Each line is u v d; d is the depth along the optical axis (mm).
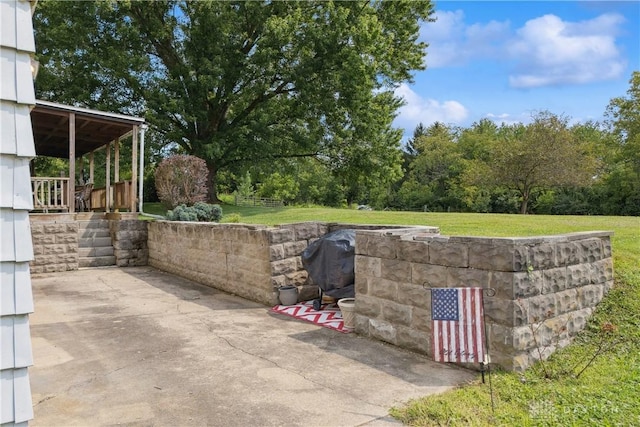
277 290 7316
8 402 1869
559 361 4305
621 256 5988
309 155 22375
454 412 3359
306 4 18906
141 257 12422
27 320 1935
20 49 1960
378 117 20469
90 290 8773
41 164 23625
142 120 12969
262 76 19203
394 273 5102
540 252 4340
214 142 18672
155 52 20484
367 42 17703
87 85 18641
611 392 3664
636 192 28219
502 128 47031
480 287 4250
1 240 1876
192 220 11609
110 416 3428
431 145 43562
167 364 4570
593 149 30781
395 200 44906
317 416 3379
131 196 12570
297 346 5125
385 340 5223
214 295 8281
